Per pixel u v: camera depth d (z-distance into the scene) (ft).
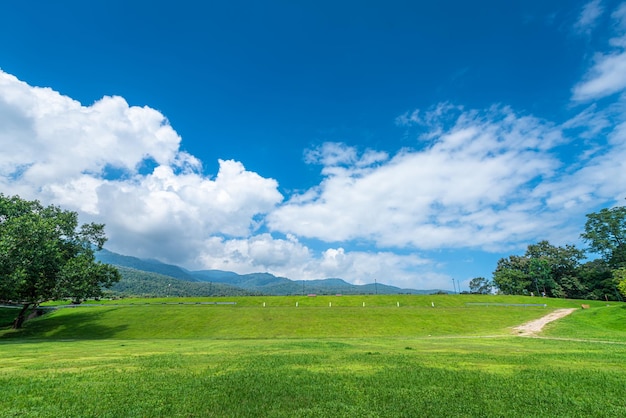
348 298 261.44
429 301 251.39
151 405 34.65
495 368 52.44
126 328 165.07
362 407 34.78
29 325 166.71
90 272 149.28
